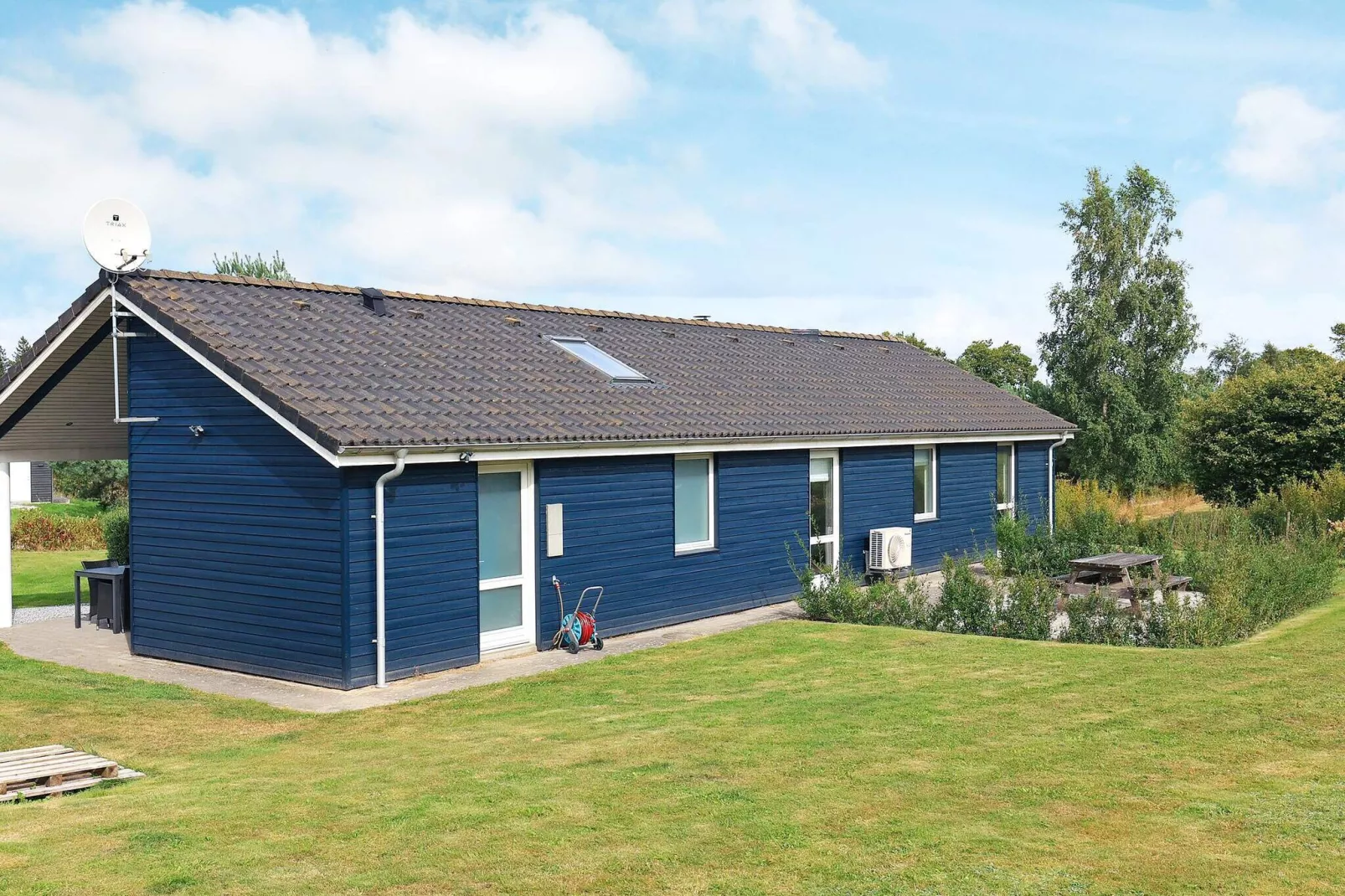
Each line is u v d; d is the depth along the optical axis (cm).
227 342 1271
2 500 1645
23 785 801
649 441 1473
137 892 575
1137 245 4281
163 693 1153
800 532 1806
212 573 1301
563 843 643
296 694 1148
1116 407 4181
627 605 1493
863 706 989
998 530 2016
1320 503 2392
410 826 680
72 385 1536
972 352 5856
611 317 2083
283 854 634
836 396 2028
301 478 1195
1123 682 1050
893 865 597
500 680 1193
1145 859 598
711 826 668
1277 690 985
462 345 1585
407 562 1207
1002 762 795
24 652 1432
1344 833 629
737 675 1176
